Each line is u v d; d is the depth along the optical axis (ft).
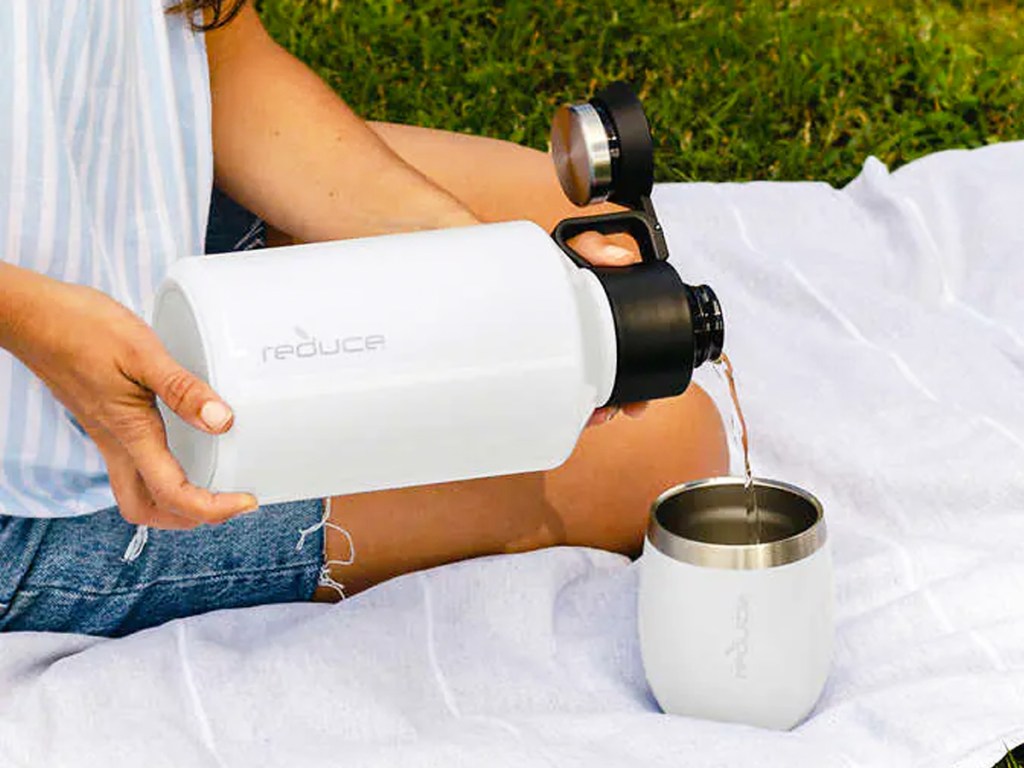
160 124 6.09
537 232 5.18
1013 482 6.89
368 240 5.13
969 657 5.99
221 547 6.39
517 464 5.24
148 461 4.98
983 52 10.90
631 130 5.36
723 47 10.74
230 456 4.88
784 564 5.55
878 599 6.39
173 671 6.03
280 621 6.48
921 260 8.38
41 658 6.17
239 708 5.87
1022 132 10.41
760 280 8.20
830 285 8.12
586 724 5.70
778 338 7.93
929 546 6.51
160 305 5.12
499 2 11.07
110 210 6.03
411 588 6.48
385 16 10.88
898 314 7.93
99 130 5.94
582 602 6.53
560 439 5.18
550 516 6.80
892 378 7.57
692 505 5.95
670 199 8.78
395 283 4.94
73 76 5.78
